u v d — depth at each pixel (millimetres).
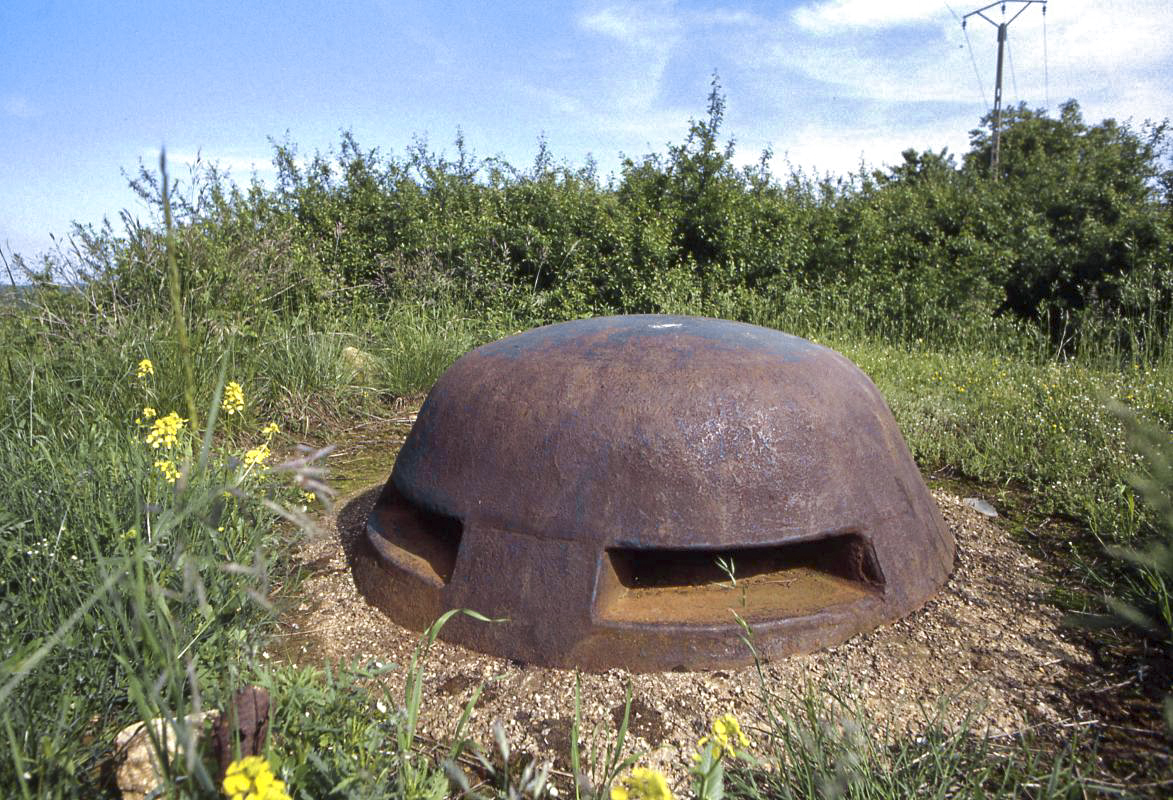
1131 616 2328
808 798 1757
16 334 4734
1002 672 2344
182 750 1471
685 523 2369
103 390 4316
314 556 3195
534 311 7570
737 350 2646
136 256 5414
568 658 2359
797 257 8453
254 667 1924
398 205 8422
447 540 2828
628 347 2652
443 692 2312
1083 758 2004
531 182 8797
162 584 2189
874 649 2420
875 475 2617
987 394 5172
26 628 2109
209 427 1494
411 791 1693
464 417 2654
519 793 1610
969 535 3332
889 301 8125
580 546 2395
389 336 6445
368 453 4719
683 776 1989
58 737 1740
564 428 2465
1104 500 3475
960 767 1950
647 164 9055
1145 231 8531
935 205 10039
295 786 1580
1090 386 4824
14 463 2959
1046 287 9023
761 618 2383
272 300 6414
